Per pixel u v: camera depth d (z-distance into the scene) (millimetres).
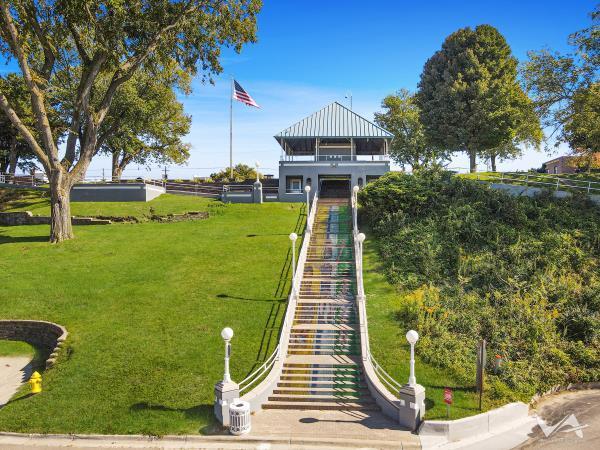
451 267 27219
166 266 29438
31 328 22875
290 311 23234
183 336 21469
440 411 16375
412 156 65312
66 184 34500
